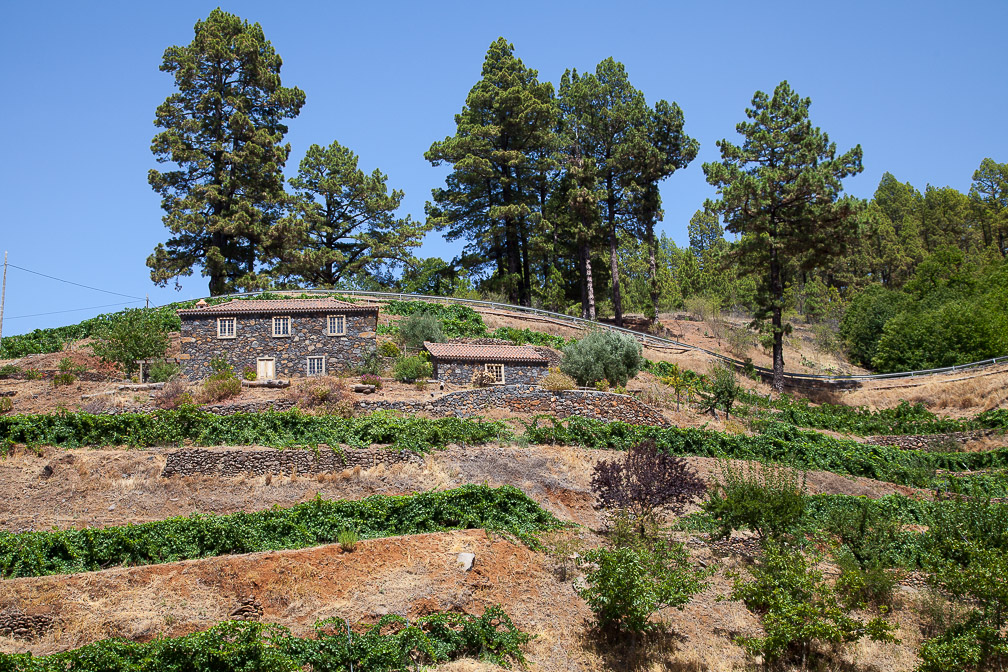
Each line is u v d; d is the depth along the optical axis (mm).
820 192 48375
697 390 41969
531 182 67125
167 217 55531
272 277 60188
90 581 16469
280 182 61469
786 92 51156
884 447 34844
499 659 16250
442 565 18391
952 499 25781
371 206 66125
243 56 60844
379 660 15250
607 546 21109
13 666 13211
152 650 14141
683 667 17031
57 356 38062
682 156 64250
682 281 91500
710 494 23062
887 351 55750
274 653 14586
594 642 17484
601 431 28891
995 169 100125
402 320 44938
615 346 38875
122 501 21797
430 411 30172
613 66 64062
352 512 20422
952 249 83875
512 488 22062
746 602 18797
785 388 51000
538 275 75375
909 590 20797
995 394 43969
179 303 49844
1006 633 18375
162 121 59156
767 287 51406
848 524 22297
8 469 22594
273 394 31719
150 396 31203
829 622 17719
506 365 38062
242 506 22109
